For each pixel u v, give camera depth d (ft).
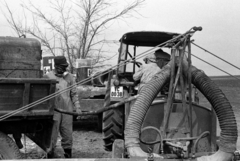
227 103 14.33
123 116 22.80
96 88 30.89
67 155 21.56
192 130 16.34
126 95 23.22
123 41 25.66
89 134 30.68
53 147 18.20
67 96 21.30
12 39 18.21
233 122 14.12
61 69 21.15
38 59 18.53
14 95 16.16
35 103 16.56
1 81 15.70
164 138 14.99
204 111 16.60
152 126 15.83
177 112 16.06
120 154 15.17
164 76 14.83
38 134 18.79
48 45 47.78
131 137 14.26
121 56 25.43
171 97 14.79
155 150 15.71
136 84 23.18
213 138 16.53
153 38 24.99
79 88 30.68
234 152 14.32
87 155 23.56
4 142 16.90
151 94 14.58
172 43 15.17
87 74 34.78
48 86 16.78
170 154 14.44
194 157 14.16
